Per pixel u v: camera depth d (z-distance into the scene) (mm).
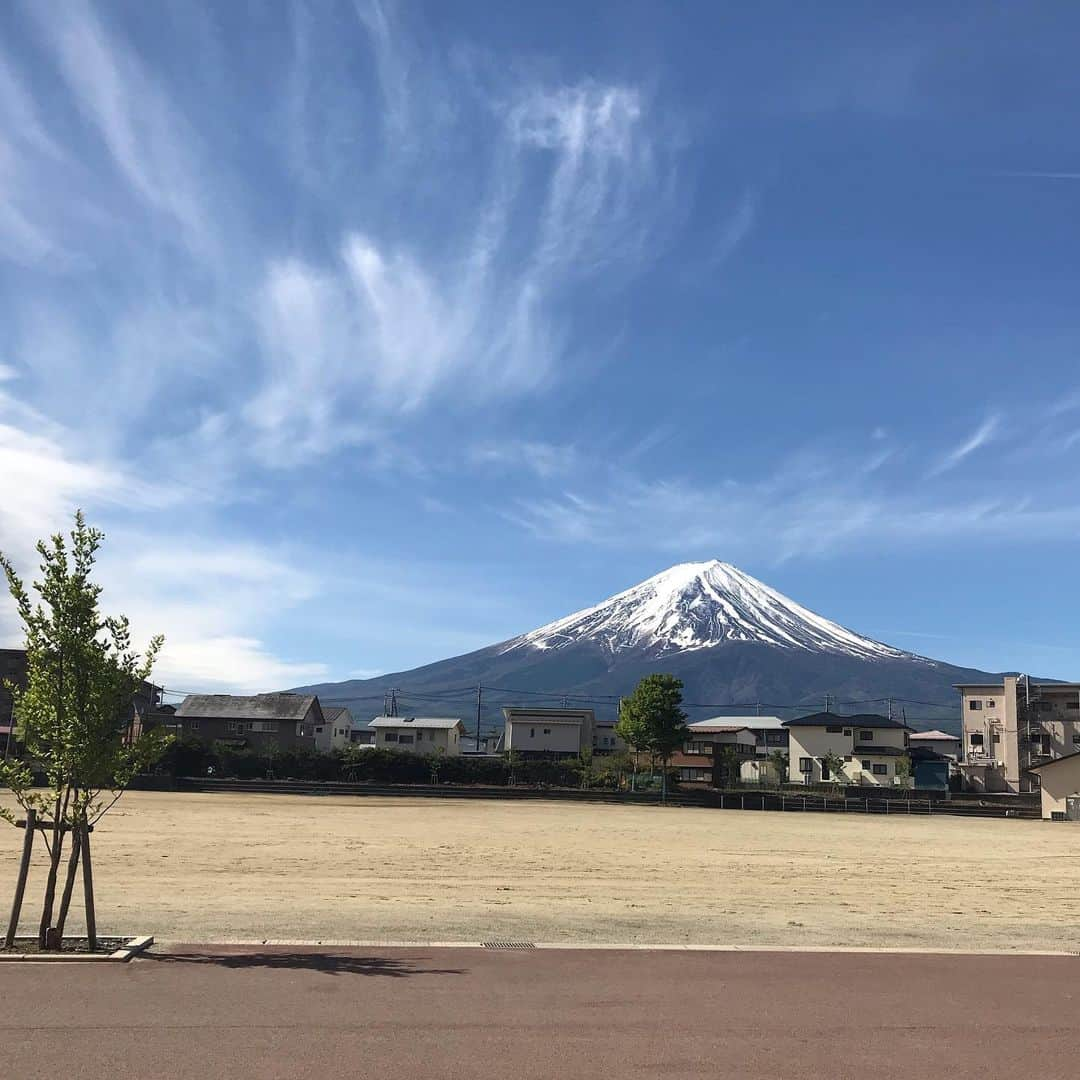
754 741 108438
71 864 10727
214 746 67562
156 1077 6539
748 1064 7258
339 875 21578
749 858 28750
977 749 87938
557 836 34656
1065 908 19328
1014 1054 7719
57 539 10695
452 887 19906
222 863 23344
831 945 12891
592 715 96938
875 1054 7605
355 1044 7426
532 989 9406
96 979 9211
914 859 30219
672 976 10211
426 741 95125
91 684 10602
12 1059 6812
